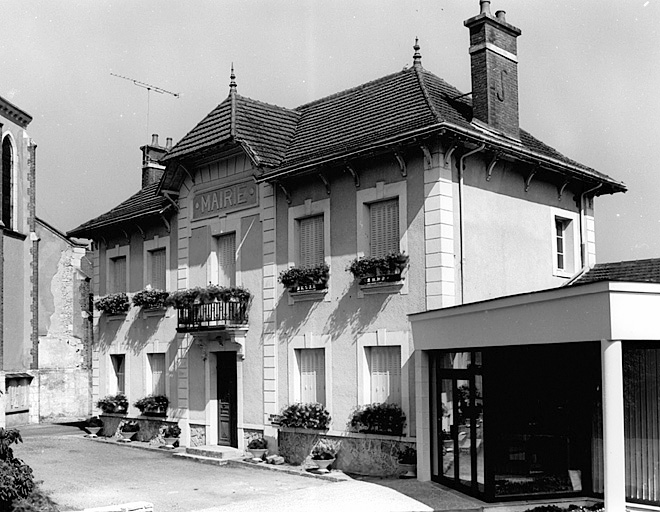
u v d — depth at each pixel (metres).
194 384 20.69
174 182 21.42
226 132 18.69
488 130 16.30
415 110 16.06
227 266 20.00
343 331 16.20
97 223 24.53
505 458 11.59
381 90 18.42
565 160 18.14
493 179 16.17
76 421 32.59
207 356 20.22
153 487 14.63
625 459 11.23
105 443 22.61
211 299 18.86
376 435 15.18
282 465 16.97
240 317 18.70
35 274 32.03
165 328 22.05
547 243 17.61
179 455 19.08
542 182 17.69
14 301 30.75
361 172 16.11
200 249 20.72
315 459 15.72
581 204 18.97
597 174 18.61
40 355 34.03
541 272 17.28
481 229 15.59
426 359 13.79
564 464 11.83
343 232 16.41
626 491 11.20
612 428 9.11
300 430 17.00
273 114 20.08
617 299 9.17
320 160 16.00
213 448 19.16
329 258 16.69
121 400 23.36
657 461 10.95
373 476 15.03
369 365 15.79
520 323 10.71
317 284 16.69
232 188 19.69
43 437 24.31
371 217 16.05
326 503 12.05
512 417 11.65
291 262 17.64
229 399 19.61
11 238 30.75
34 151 32.66
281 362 17.77
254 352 18.58
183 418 20.92
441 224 14.50
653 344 10.43
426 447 13.70
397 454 14.75
